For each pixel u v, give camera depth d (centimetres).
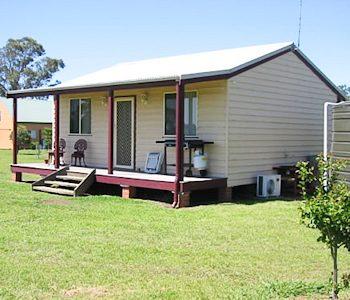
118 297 470
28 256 615
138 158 1392
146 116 1368
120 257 616
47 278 528
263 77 1259
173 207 1032
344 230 423
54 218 880
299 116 1391
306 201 446
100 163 1517
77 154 1534
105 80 1372
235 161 1184
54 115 1483
